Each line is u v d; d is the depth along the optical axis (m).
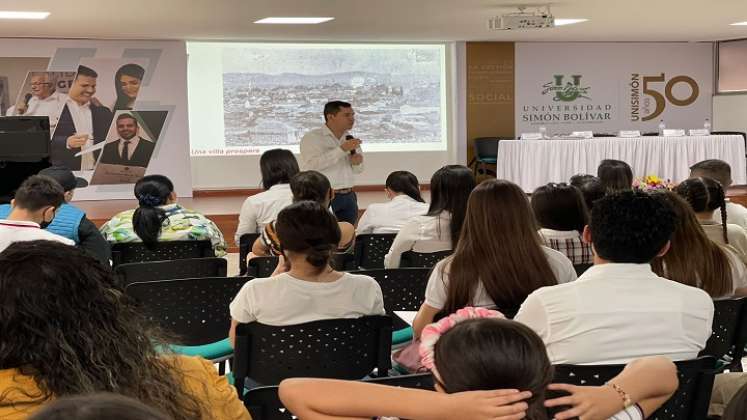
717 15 10.30
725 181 4.67
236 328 2.46
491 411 1.12
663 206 1.99
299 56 12.58
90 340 1.17
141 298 2.88
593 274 2.00
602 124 13.50
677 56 13.62
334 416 1.30
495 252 2.39
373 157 12.99
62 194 3.57
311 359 2.46
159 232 4.21
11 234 3.23
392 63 12.91
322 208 2.53
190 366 1.38
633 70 13.51
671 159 11.05
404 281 3.14
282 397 1.36
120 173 11.74
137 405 0.61
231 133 12.46
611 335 1.94
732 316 2.65
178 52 11.80
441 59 13.05
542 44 13.17
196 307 2.96
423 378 1.62
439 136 13.16
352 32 11.50
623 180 4.91
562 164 10.97
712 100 13.77
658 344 1.95
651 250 1.98
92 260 1.25
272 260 3.65
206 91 12.34
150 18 9.53
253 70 12.45
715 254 2.73
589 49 13.33
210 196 12.12
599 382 1.75
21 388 1.13
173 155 11.91
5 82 11.23
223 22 10.08
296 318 2.49
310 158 6.65
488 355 1.15
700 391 1.83
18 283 1.15
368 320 2.46
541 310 1.99
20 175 5.48
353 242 4.32
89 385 1.14
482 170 12.78
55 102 11.41
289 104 12.62
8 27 10.12
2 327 1.13
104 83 11.58
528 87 13.20
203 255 4.32
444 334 1.22
